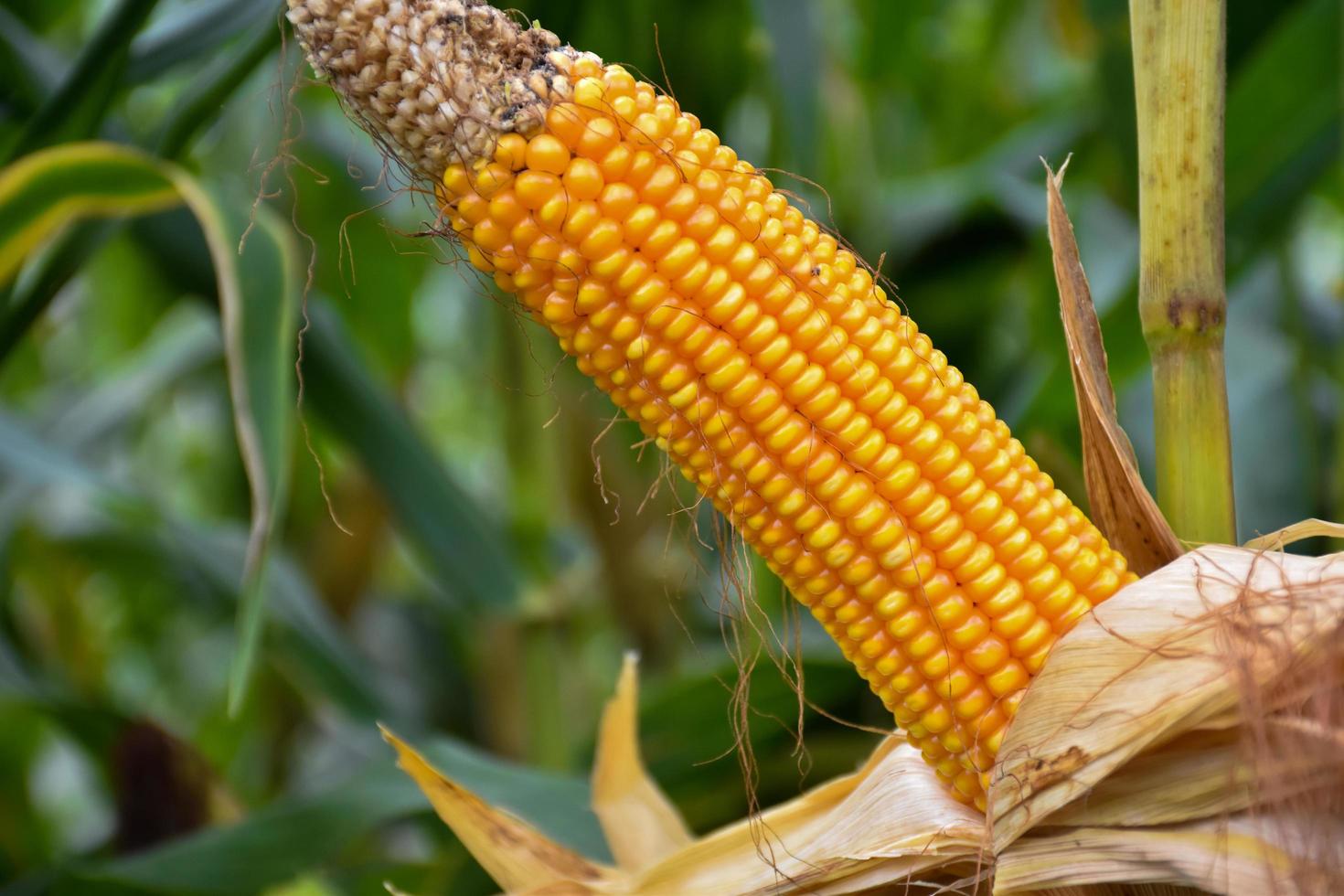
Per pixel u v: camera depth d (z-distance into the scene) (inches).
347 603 67.6
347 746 65.8
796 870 32.4
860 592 31.3
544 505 50.7
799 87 43.6
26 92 39.1
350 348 45.2
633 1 49.0
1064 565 31.4
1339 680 30.5
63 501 64.5
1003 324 66.4
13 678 45.3
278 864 37.2
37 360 76.4
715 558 49.9
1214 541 32.2
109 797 49.9
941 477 31.1
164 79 41.7
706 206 30.5
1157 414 32.4
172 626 79.5
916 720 31.7
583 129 30.1
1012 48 89.3
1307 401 49.0
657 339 30.7
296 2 29.6
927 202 59.9
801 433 30.8
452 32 29.9
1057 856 30.7
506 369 51.3
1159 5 31.9
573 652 62.8
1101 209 52.7
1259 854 30.2
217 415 72.9
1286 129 42.6
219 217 35.1
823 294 30.9
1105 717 30.5
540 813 37.8
